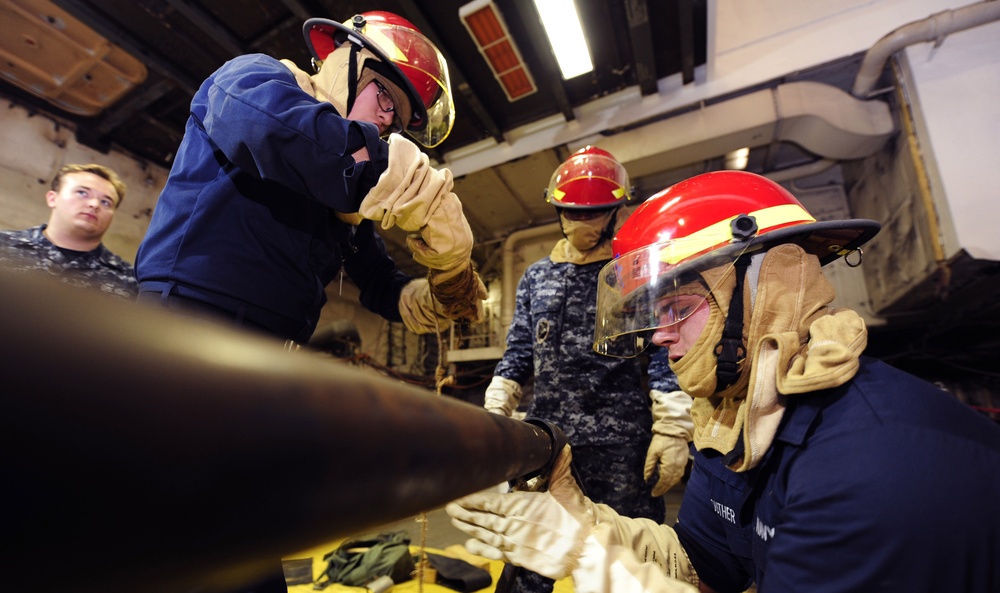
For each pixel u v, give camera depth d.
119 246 5.25
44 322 0.11
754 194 0.88
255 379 0.18
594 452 1.69
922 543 0.55
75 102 4.61
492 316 9.70
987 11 3.96
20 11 3.66
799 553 0.62
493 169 6.71
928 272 4.59
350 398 0.23
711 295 0.84
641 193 7.54
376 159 0.78
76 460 0.11
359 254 1.35
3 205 4.29
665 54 4.72
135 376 0.13
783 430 0.73
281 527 0.19
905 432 0.61
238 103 0.75
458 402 0.38
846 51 4.36
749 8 4.35
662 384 1.77
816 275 0.82
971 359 6.84
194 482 0.14
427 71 1.17
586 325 1.80
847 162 6.96
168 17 3.94
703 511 1.04
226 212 0.84
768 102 5.07
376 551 2.56
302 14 3.95
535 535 0.70
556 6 3.94
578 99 5.29
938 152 4.27
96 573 0.13
